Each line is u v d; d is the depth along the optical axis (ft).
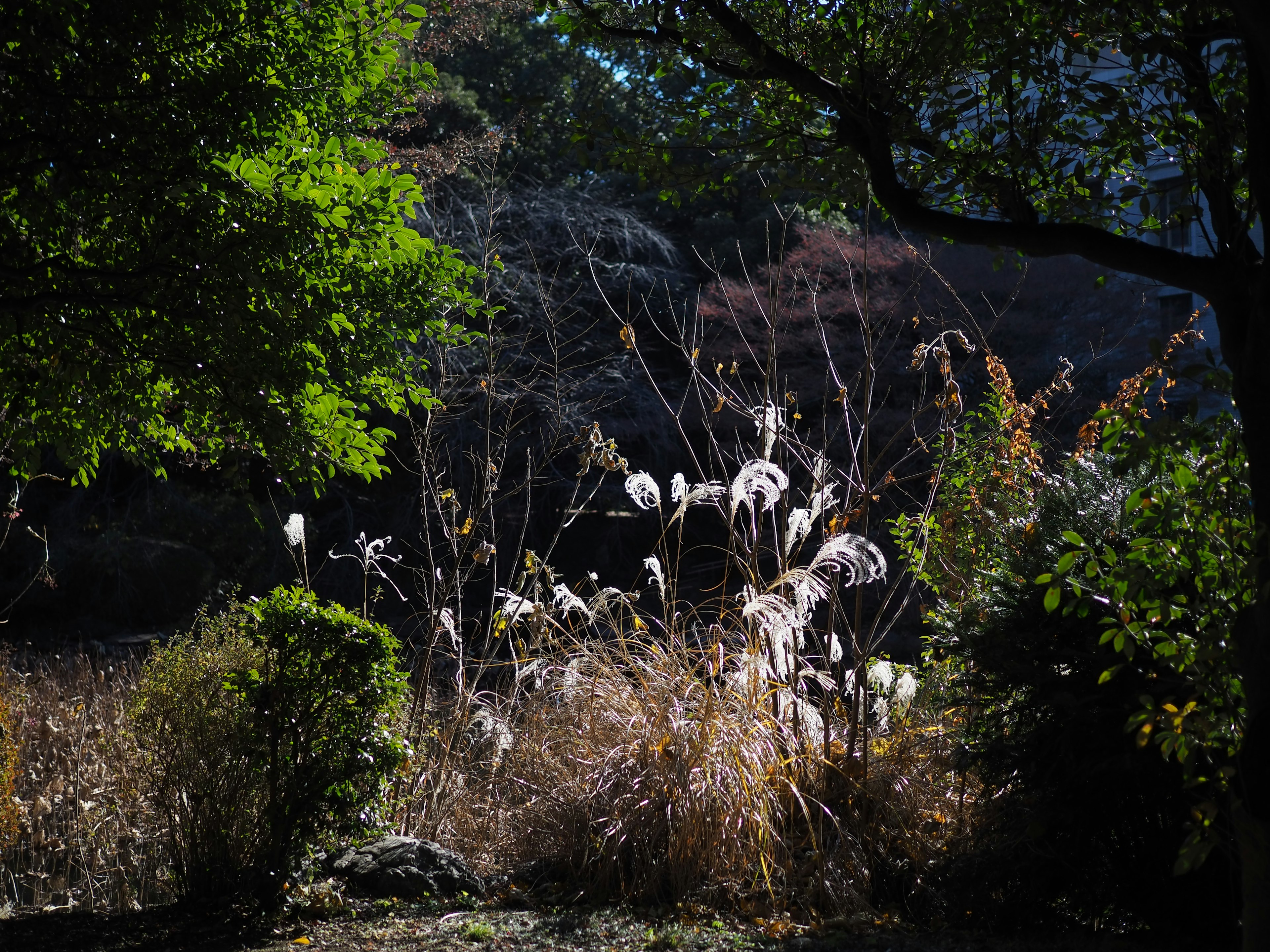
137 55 15.74
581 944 15.80
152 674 19.51
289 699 18.29
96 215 15.57
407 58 46.96
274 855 17.92
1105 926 16.79
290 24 18.12
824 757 20.04
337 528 66.49
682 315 68.85
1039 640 16.79
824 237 64.39
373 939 16.22
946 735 20.06
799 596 20.13
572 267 67.62
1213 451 10.53
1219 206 11.82
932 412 59.72
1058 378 28.27
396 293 18.39
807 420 65.26
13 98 15.14
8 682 28.55
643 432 66.69
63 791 24.31
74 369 17.88
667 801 18.51
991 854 17.01
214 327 15.80
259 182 15.74
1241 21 9.37
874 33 15.33
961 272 60.75
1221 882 15.58
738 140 16.67
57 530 59.82
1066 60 14.07
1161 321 61.52
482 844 21.29
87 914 18.40
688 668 21.01
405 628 50.01
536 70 76.79
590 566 67.46
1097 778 15.87
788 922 16.93
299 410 17.66
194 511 62.28
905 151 15.43
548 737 21.17
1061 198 15.07
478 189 66.28
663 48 16.28
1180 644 10.77
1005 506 23.91
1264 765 9.42
